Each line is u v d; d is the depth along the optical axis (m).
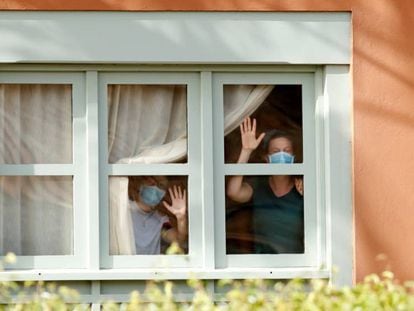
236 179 17.58
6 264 17.38
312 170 17.61
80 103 17.42
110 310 13.42
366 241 17.36
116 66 17.36
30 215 17.47
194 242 17.48
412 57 17.44
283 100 17.64
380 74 17.41
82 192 17.44
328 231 17.41
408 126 17.42
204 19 17.25
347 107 17.42
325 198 17.53
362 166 17.38
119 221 17.48
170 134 17.58
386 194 17.41
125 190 17.50
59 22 17.08
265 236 17.56
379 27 17.41
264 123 17.62
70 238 17.48
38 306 13.44
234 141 17.59
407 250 17.41
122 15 17.16
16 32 17.03
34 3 17.02
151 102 17.56
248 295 13.29
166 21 17.20
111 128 17.50
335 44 17.36
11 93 17.48
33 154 17.48
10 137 17.48
